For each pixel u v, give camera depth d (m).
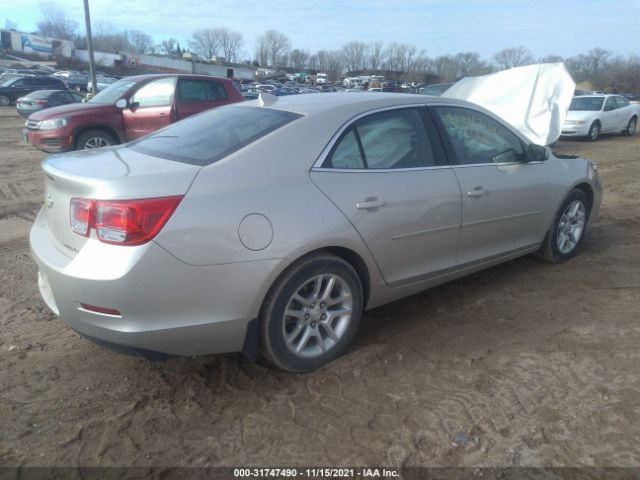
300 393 3.03
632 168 10.98
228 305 2.79
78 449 2.58
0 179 8.86
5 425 2.74
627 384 3.09
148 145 3.47
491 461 2.51
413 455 2.55
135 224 2.55
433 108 3.88
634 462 2.50
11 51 77.31
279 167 3.01
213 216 2.71
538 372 3.22
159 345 2.71
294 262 2.97
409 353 3.45
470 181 3.86
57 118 9.16
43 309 4.07
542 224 4.62
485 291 4.42
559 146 15.15
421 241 3.59
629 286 4.51
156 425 2.76
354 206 3.17
